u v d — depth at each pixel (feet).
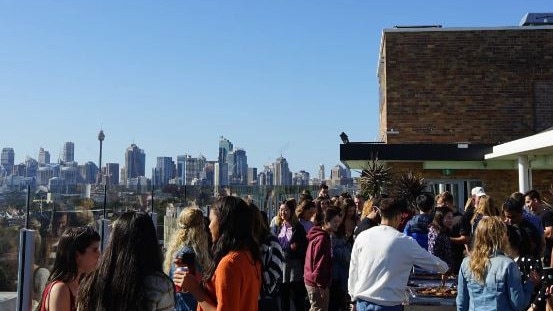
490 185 67.36
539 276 18.90
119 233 12.18
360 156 63.21
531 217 27.71
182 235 19.47
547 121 69.82
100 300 11.86
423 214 30.07
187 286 13.53
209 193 39.60
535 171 67.05
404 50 71.36
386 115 71.05
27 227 21.48
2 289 20.70
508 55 70.69
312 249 28.04
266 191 52.19
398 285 18.61
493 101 70.38
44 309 13.38
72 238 13.67
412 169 67.26
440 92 70.74
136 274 11.90
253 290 13.26
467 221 29.25
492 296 16.44
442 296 23.22
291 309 30.35
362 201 42.16
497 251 16.76
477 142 70.08
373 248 18.84
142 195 33.71
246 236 13.39
